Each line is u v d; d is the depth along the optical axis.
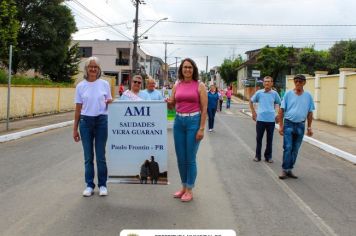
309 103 9.13
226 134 17.47
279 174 9.51
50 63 36.91
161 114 6.94
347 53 49.78
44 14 35.53
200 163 10.58
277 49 56.50
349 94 20.80
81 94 7.05
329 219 6.35
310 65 52.00
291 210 6.73
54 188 7.68
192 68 6.88
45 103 25.16
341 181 9.09
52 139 14.51
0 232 5.48
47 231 5.52
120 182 7.09
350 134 17.48
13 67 35.41
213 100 18.20
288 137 9.10
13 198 7.00
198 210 6.54
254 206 6.88
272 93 10.98
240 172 9.59
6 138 13.92
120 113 7.00
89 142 7.14
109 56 70.81
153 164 7.02
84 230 5.57
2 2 19.97
